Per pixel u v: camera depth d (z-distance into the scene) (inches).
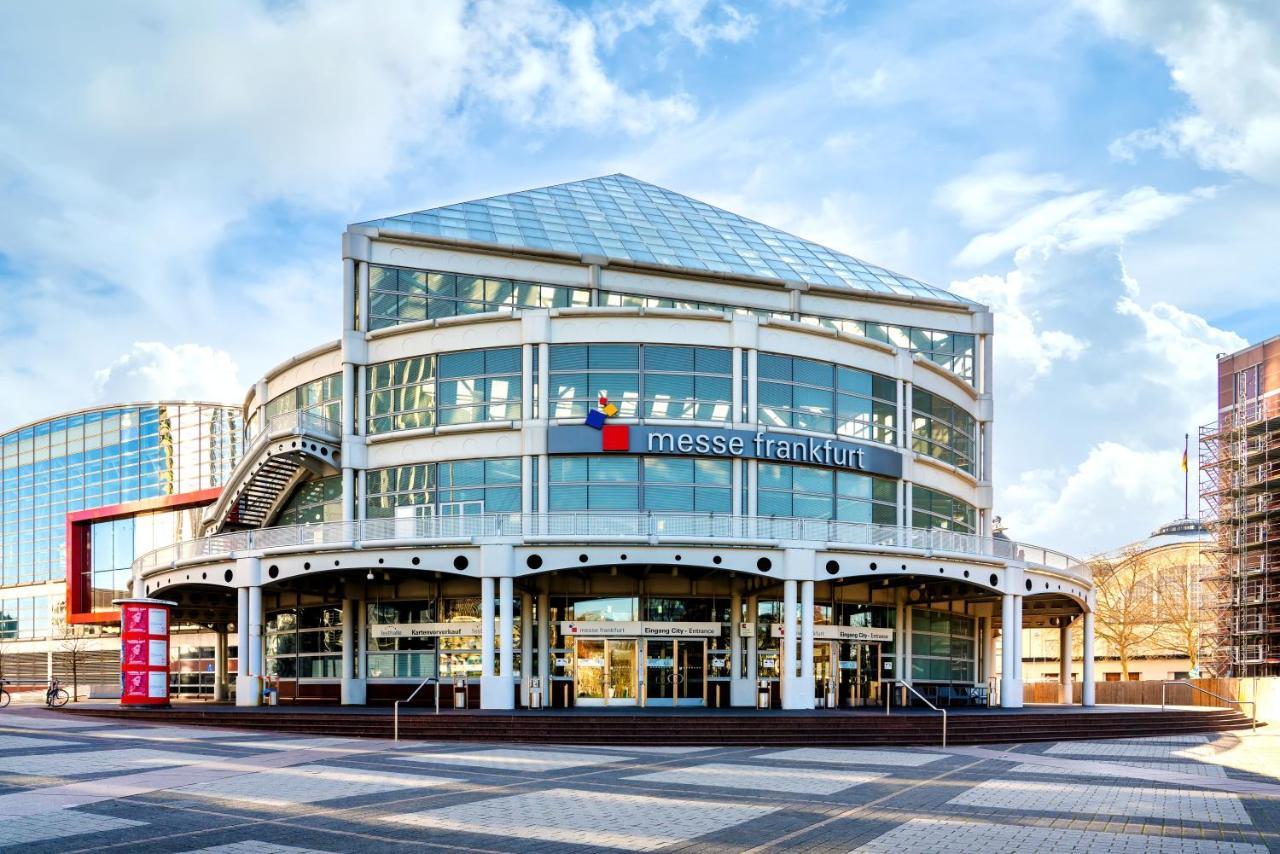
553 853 479.2
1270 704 1708.9
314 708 1357.0
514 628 1485.0
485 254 1670.8
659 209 2129.7
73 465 3238.2
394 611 1567.4
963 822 573.6
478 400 1531.7
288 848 482.6
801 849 496.1
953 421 1831.9
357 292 1616.6
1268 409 2773.1
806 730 1095.0
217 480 2923.2
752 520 1412.4
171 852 472.4
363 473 1578.5
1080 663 3508.9
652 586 1509.6
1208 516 2901.1
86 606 2906.0
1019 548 1579.7
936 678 1721.2
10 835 505.7
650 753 943.7
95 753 847.1
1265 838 537.3
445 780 718.5
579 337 1514.5
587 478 1489.9
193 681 2337.6
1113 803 650.8
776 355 1558.8
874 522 1615.4
